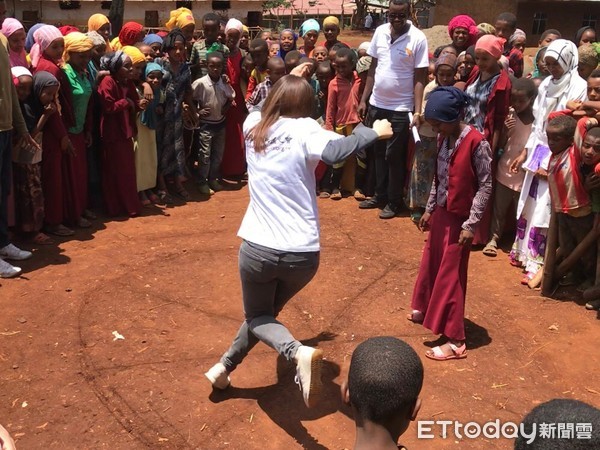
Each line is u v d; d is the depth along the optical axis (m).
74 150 6.48
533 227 5.79
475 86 6.17
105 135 6.83
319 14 37.31
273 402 4.12
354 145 3.45
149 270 5.84
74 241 6.39
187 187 8.15
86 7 22.53
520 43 8.48
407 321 5.13
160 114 7.42
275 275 3.71
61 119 6.23
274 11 35.81
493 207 6.42
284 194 3.63
